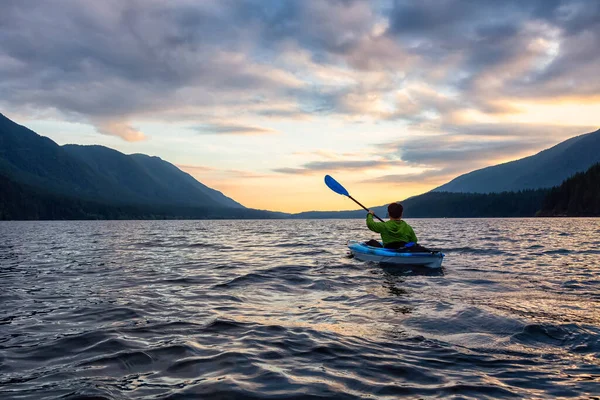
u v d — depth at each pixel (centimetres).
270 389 228
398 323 370
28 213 15162
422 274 685
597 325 350
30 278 681
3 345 315
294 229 3578
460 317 383
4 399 213
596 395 219
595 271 714
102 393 221
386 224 828
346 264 820
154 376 249
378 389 228
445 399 215
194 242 1711
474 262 856
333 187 1008
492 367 262
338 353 291
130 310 438
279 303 472
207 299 498
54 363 274
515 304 441
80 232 3106
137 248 1376
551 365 264
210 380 241
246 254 1110
